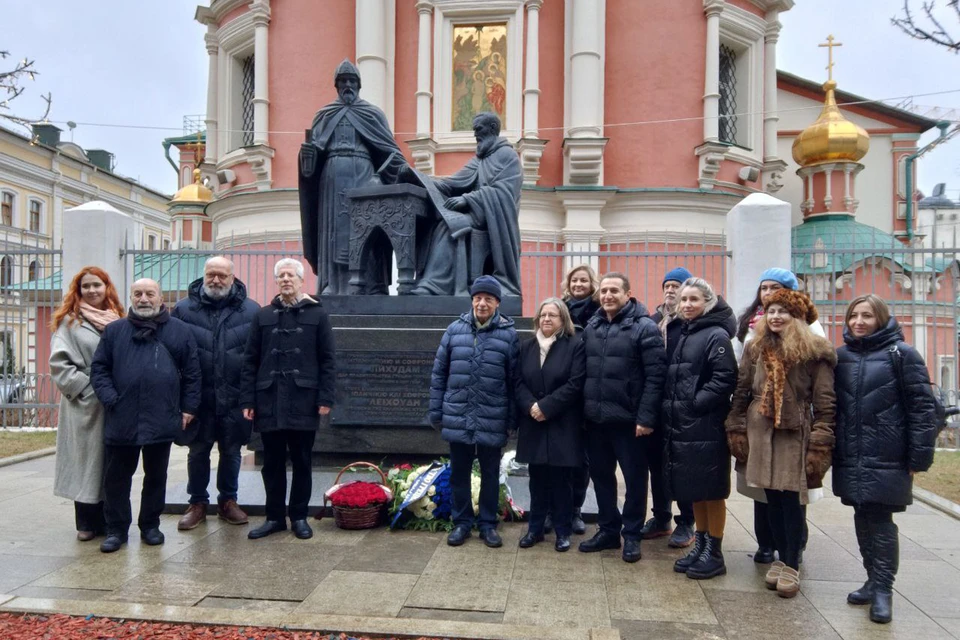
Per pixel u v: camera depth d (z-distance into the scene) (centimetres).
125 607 372
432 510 521
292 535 509
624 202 1703
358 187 686
